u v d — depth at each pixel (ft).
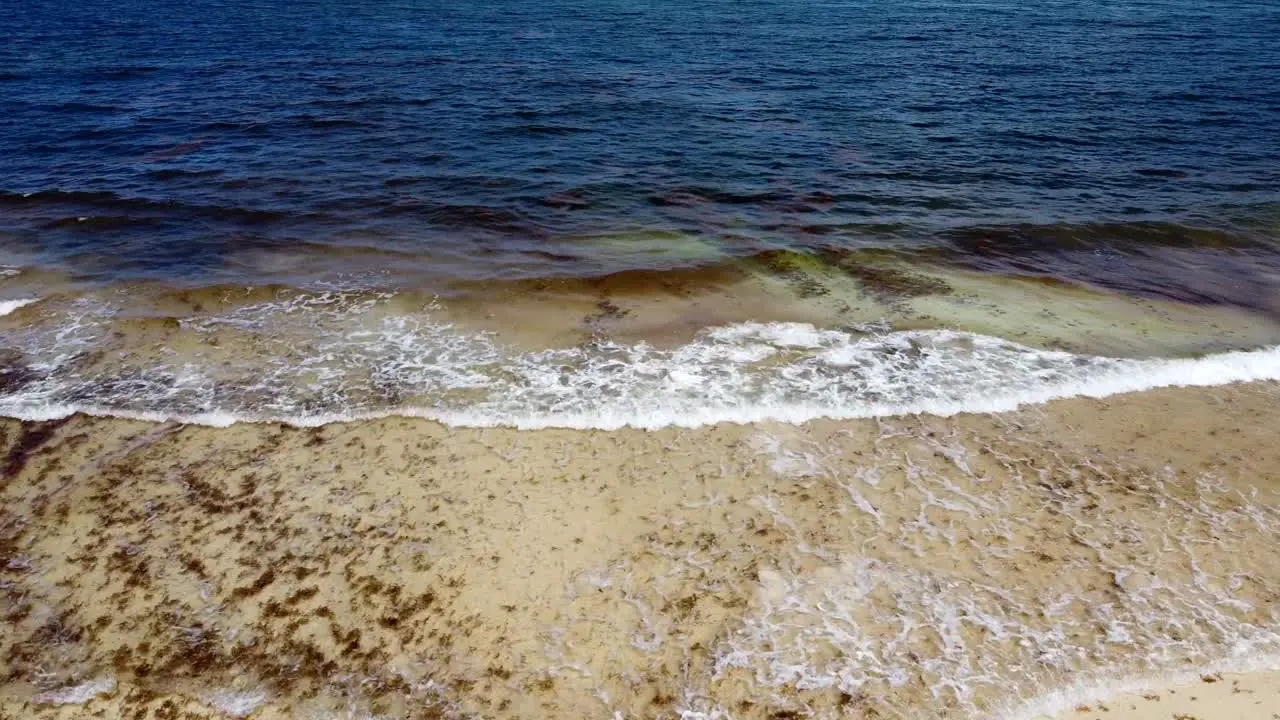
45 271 38.19
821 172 55.26
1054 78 83.41
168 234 43.14
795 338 33.27
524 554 21.74
